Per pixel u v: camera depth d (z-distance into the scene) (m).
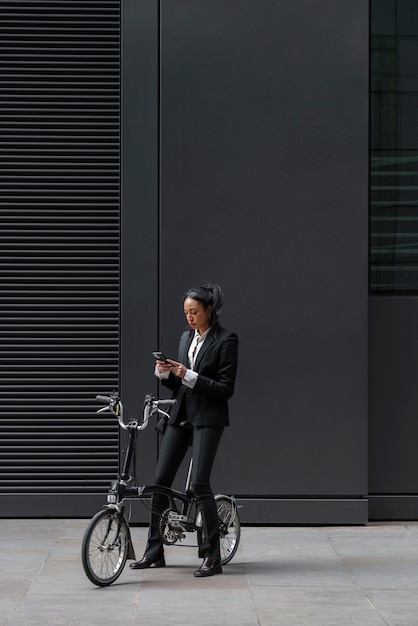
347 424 9.98
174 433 8.10
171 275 9.99
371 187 10.38
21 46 10.26
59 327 10.19
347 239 9.98
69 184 10.20
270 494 9.98
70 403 10.20
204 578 7.83
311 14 10.00
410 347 10.30
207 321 8.04
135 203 10.01
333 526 10.04
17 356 10.23
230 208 9.98
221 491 9.96
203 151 9.99
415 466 10.27
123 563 7.75
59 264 10.19
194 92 9.99
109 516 7.59
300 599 7.22
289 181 9.98
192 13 9.99
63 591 7.41
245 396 9.96
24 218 10.19
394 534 9.66
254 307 9.98
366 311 9.98
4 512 10.16
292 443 9.98
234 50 9.99
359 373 9.98
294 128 9.99
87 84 10.20
